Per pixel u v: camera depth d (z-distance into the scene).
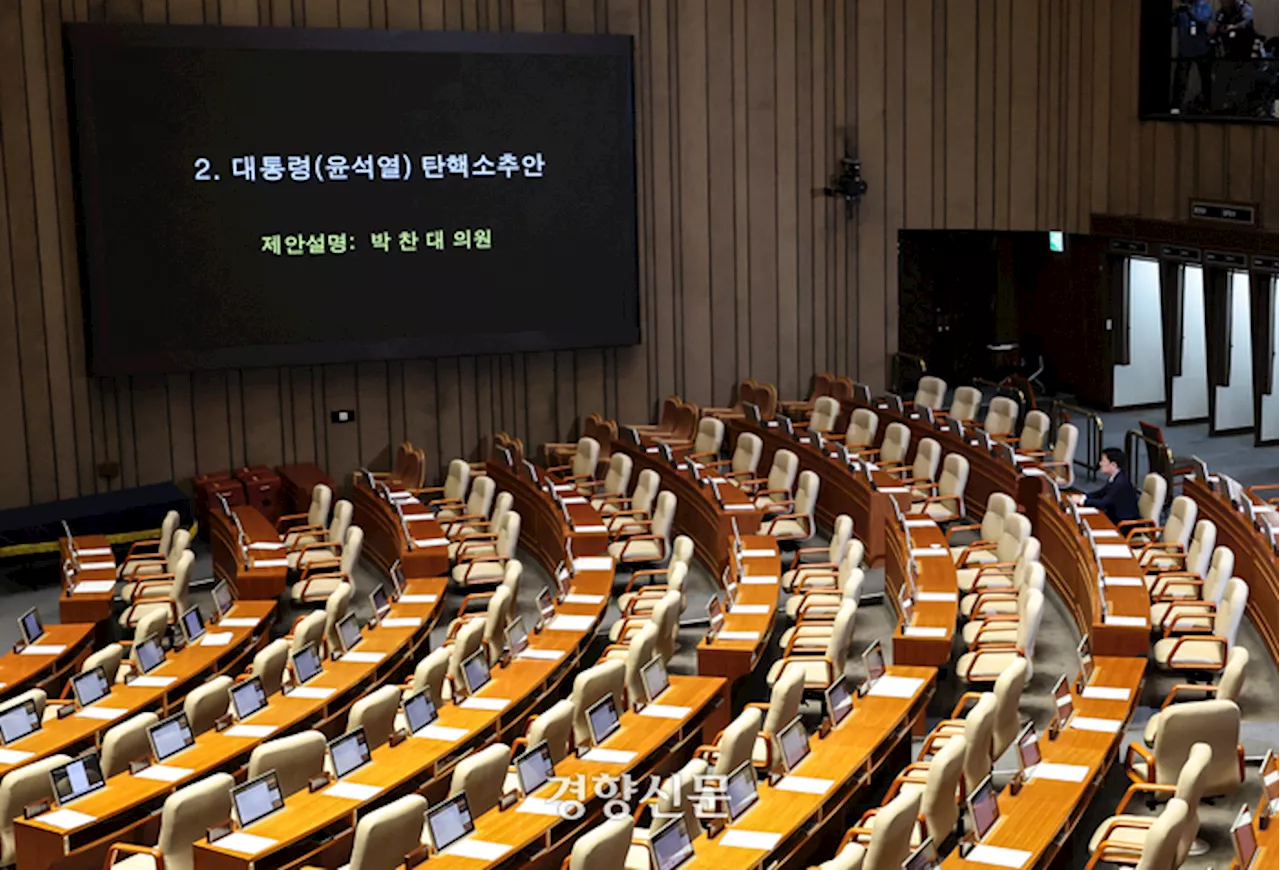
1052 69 22.06
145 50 18.31
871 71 21.81
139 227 18.55
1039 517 16.03
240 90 18.70
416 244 19.62
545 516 17.33
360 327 19.53
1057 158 22.25
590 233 20.38
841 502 17.39
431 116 19.48
